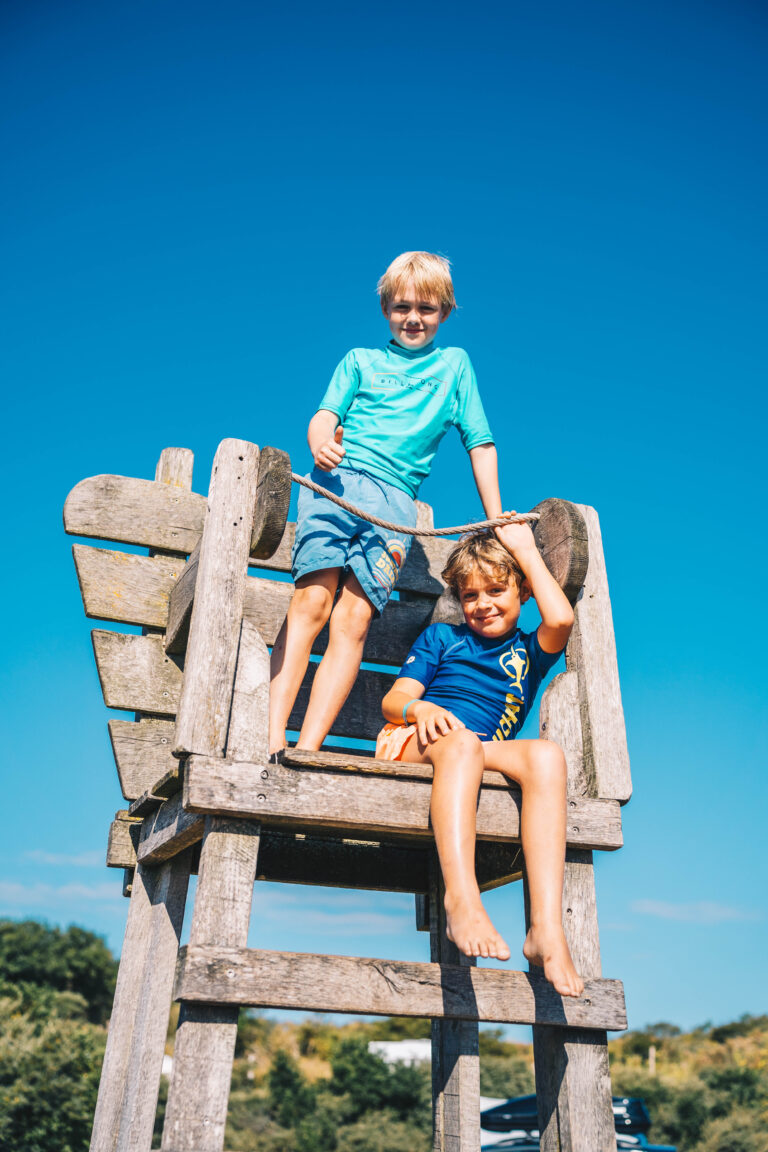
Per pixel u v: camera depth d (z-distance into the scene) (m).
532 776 2.86
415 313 3.92
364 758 2.79
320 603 3.43
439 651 3.52
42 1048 23.66
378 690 4.45
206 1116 2.37
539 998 2.75
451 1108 3.69
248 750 2.75
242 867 2.63
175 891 3.47
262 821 2.73
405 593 4.73
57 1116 22.12
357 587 3.47
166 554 4.54
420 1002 2.61
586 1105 2.72
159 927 3.42
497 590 3.47
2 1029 24.50
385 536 3.55
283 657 3.39
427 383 3.87
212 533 2.93
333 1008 2.53
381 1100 31.66
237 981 2.46
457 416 3.95
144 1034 3.27
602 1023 2.79
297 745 3.23
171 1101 2.35
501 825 2.89
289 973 2.52
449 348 4.03
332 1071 33.69
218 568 2.89
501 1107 11.18
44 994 31.31
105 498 4.45
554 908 2.67
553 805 2.82
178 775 2.85
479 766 2.84
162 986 3.37
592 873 3.02
